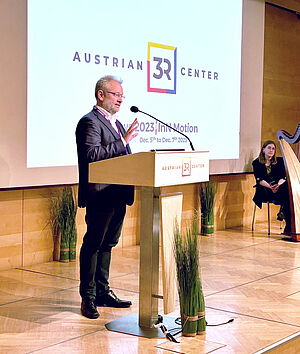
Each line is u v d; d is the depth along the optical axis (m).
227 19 6.89
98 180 3.46
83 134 3.70
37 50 4.92
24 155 4.89
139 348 3.29
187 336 3.50
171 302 3.54
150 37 5.91
